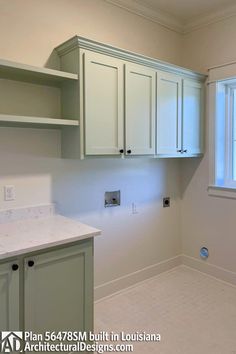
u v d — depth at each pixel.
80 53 1.99
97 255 2.58
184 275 3.07
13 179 2.05
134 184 2.83
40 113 2.13
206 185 3.03
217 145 2.91
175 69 2.60
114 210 2.68
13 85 2.01
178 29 3.06
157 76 2.48
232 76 2.70
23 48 2.03
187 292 2.70
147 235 2.98
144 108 2.39
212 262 3.04
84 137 2.04
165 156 2.60
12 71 1.82
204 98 2.94
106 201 2.61
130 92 2.28
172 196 3.21
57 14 2.19
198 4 2.67
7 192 2.03
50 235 1.70
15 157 2.06
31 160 2.13
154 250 3.06
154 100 2.47
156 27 2.88
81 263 1.75
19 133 2.07
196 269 3.19
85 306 1.78
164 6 2.70
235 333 2.09
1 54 1.94
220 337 2.04
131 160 2.79
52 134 2.23
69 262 1.69
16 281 1.48
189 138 2.81
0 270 1.43
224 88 2.92
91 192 2.50
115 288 2.71
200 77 2.87
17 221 2.05
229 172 3.00
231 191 2.82
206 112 2.95
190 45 3.06
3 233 1.74
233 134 2.96
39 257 1.56
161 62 2.46
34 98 2.10
